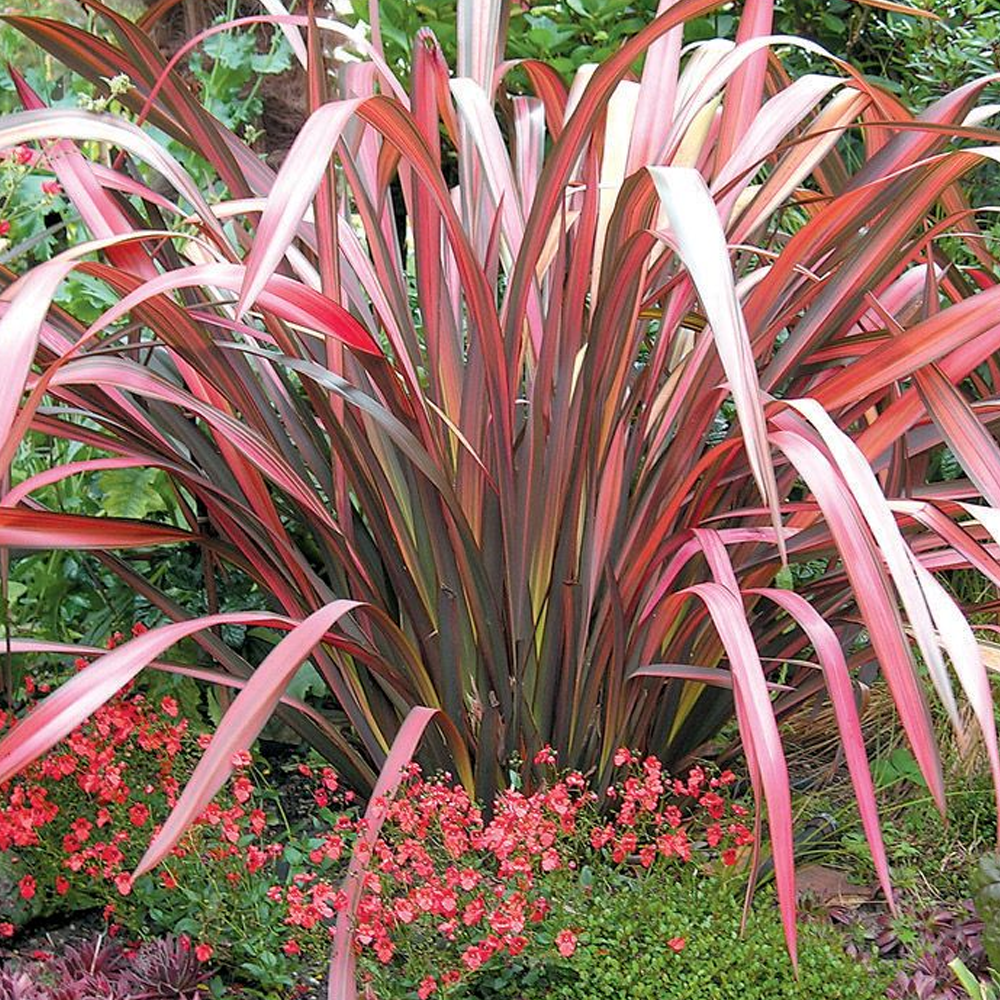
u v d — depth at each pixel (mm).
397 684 2053
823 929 1890
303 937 1779
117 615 2576
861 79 1985
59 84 3113
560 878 1855
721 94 2496
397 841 1839
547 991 1789
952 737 2467
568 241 2117
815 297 2035
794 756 2564
